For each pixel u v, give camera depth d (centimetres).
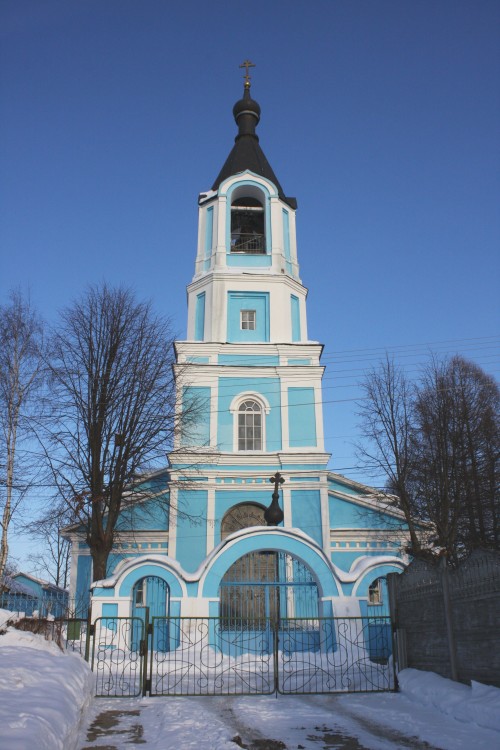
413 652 1268
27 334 2406
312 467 2517
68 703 766
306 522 2450
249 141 3188
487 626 995
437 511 2591
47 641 1149
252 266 2850
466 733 850
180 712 1005
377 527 2583
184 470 2484
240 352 2691
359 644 1773
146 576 1931
